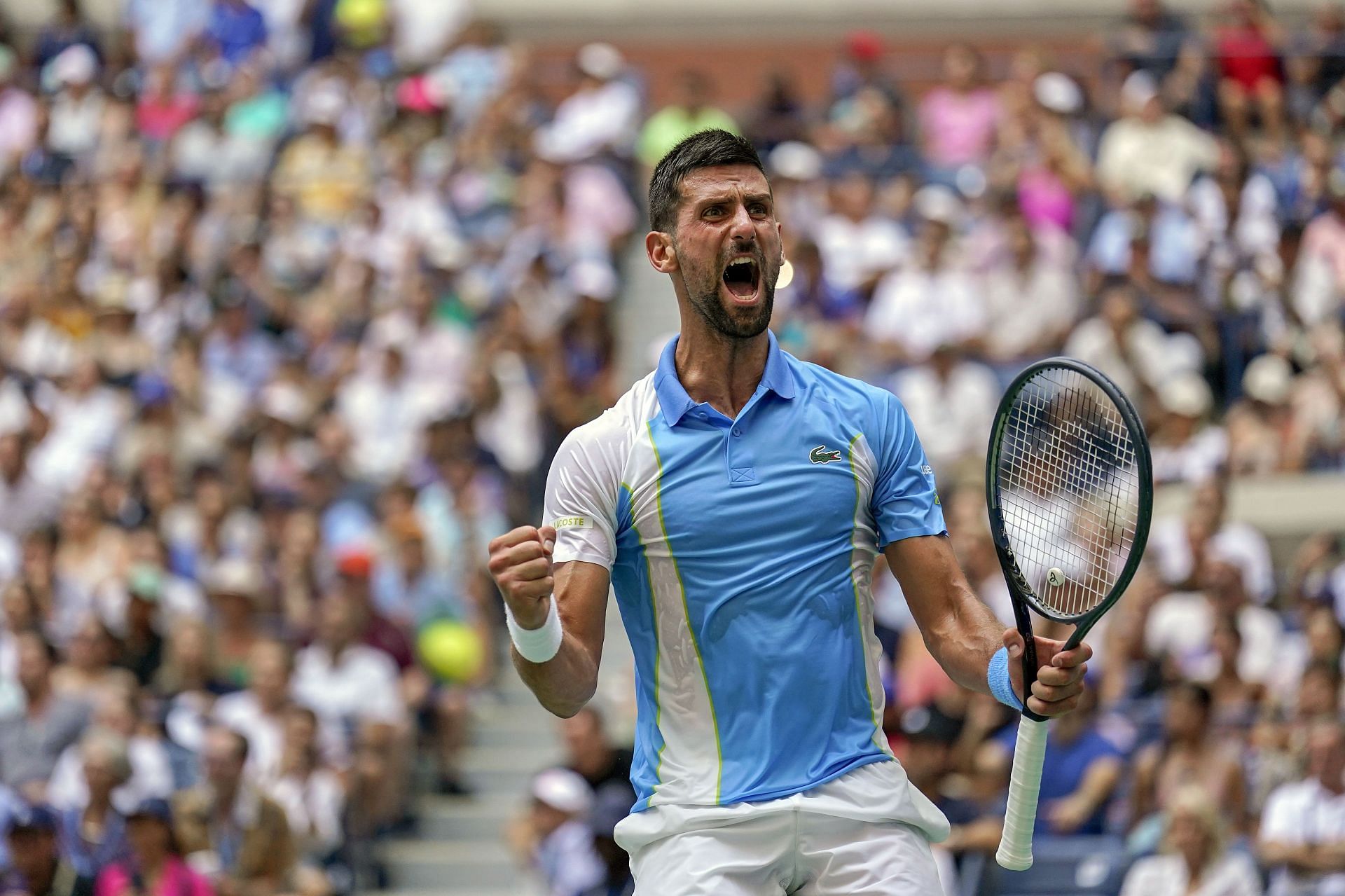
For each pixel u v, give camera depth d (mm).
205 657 35094
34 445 44625
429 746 35750
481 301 47750
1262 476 41250
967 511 35594
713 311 13617
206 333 47719
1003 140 50875
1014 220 45906
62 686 34531
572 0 65562
